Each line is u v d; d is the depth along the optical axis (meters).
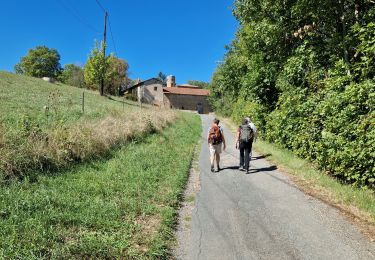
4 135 7.87
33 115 13.13
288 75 13.05
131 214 6.38
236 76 31.97
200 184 9.51
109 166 9.22
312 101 10.90
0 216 5.36
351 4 10.45
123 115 17.44
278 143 14.84
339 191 8.36
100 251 4.88
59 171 8.11
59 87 39.91
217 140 11.22
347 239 5.94
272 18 13.73
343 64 9.44
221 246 5.59
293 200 8.02
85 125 11.28
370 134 7.68
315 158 11.47
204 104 78.12
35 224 5.16
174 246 5.53
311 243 5.76
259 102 18.19
